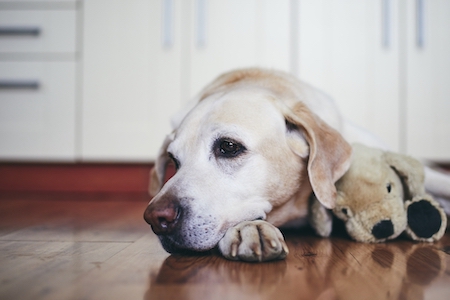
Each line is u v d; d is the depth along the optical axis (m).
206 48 3.04
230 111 1.31
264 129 1.31
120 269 1.02
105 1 3.04
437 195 1.65
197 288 0.86
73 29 3.06
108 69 3.08
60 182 3.24
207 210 1.18
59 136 3.12
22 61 3.09
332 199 1.32
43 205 2.65
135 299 0.79
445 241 1.42
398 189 1.41
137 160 3.12
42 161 3.17
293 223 1.55
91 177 3.24
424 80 2.97
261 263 1.08
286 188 1.37
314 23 2.99
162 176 1.76
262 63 3.04
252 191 1.28
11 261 1.11
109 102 3.09
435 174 1.67
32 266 1.05
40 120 3.12
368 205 1.37
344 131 1.76
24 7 3.06
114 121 3.10
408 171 1.42
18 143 3.12
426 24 2.95
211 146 1.29
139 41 3.06
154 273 0.98
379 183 1.37
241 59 3.04
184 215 1.15
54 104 3.10
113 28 3.06
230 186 1.25
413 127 3.00
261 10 3.01
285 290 0.85
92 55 3.07
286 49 3.02
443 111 2.99
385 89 3.00
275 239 1.07
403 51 2.97
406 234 1.42
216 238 1.18
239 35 3.03
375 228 1.36
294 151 1.37
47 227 1.75
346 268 1.03
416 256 1.18
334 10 2.98
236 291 0.84
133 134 3.10
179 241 1.15
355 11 2.97
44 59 3.08
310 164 1.31
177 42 3.05
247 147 1.27
